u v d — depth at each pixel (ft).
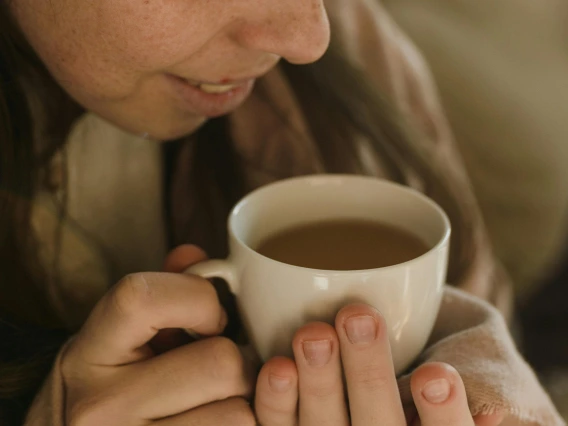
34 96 1.67
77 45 1.38
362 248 1.43
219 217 1.88
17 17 1.44
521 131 2.97
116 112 1.49
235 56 1.38
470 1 3.16
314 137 1.92
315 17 1.32
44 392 1.40
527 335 3.20
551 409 1.40
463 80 2.95
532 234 3.01
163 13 1.31
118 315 1.30
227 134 1.88
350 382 1.28
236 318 1.62
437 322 1.47
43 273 1.70
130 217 1.93
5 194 1.65
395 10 3.05
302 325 1.29
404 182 1.95
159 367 1.33
